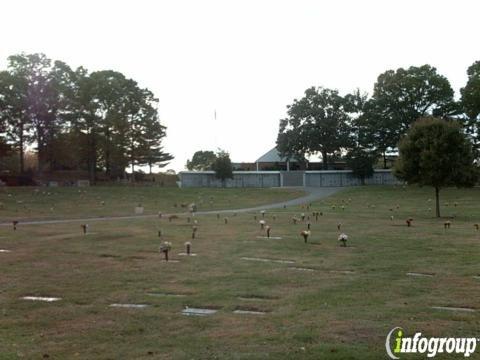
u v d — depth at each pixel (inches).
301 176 3348.9
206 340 292.5
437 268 545.0
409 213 1464.1
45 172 3041.3
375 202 2060.8
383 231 938.1
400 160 1430.9
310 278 492.1
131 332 314.8
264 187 3152.1
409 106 3107.8
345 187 3065.9
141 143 2962.6
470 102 2637.8
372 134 3218.5
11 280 499.2
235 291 434.0
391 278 489.7
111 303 398.9
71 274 531.2
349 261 597.0
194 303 391.5
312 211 1572.3
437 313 347.6
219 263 591.8
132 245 767.1
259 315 351.6
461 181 1358.3
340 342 282.2
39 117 2593.5
